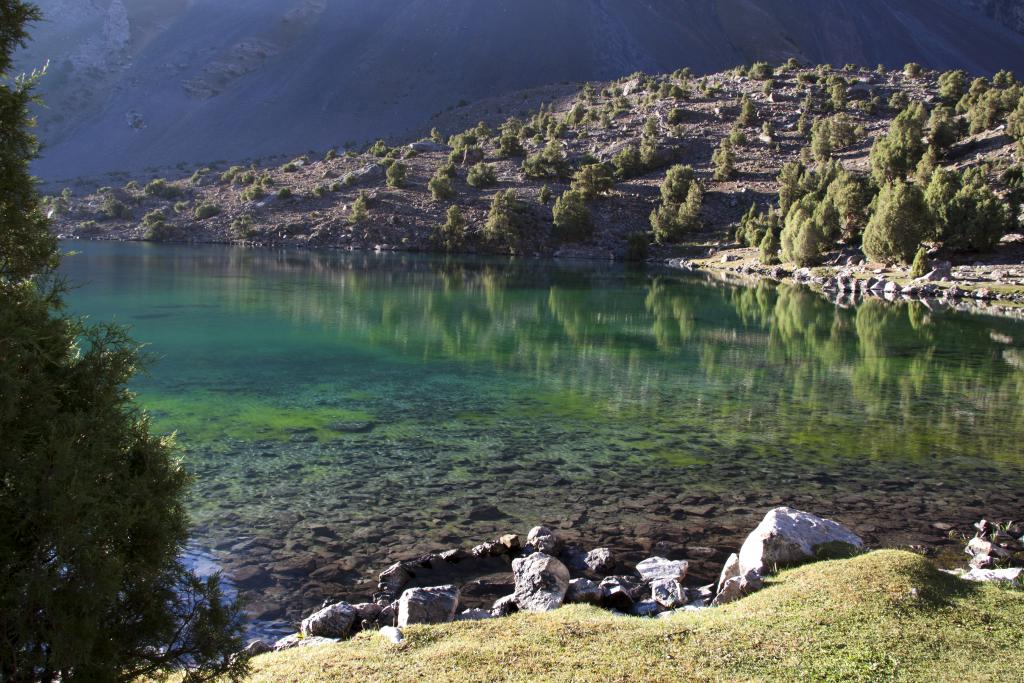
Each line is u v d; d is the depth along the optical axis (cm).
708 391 3297
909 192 9262
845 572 1209
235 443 2334
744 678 886
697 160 17475
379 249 13950
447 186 15675
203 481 1975
